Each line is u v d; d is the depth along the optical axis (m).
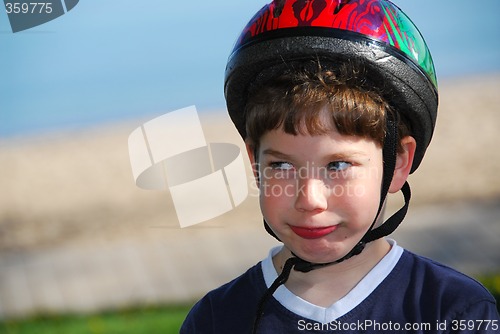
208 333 3.08
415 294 2.86
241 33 3.07
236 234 8.71
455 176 9.69
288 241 2.83
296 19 2.88
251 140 2.92
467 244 7.91
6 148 12.86
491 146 10.55
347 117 2.68
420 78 2.95
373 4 2.93
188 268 8.01
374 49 2.84
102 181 10.97
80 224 9.55
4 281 8.05
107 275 8.01
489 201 8.90
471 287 2.85
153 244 8.67
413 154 3.02
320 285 2.94
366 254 2.94
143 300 7.31
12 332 6.63
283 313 2.93
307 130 2.68
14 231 9.51
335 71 2.85
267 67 2.93
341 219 2.75
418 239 8.06
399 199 9.13
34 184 11.14
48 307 7.35
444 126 11.37
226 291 3.12
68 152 12.33
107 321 6.69
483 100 12.26
